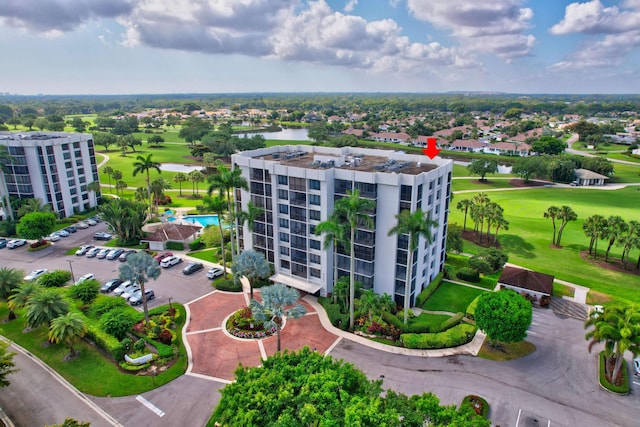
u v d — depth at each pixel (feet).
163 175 504.02
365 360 155.02
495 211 275.18
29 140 312.09
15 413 130.00
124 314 168.45
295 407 100.99
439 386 140.67
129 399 135.33
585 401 133.80
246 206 221.46
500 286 207.72
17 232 266.36
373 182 179.42
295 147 263.29
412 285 189.57
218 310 191.72
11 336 172.14
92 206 365.20
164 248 268.41
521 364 152.66
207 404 132.87
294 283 204.95
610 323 135.23
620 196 406.00
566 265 244.63
